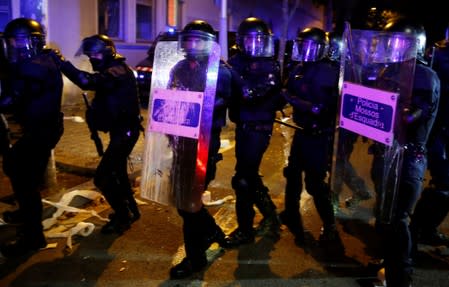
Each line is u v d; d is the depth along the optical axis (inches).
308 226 176.9
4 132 168.6
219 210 191.9
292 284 134.3
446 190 151.2
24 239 148.2
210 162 130.6
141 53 543.2
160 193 129.0
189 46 118.5
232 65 152.5
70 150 282.4
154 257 149.3
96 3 459.8
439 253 155.2
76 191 194.5
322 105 141.9
